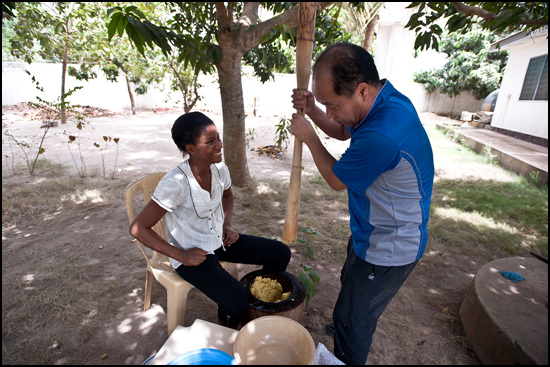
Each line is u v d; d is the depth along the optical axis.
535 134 8.13
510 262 2.48
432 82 14.77
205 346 1.55
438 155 7.20
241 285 1.83
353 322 1.59
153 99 13.37
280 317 1.52
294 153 2.02
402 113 1.33
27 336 1.97
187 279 1.82
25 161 5.31
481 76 13.60
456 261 3.05
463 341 2.11
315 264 2.88
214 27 3.76
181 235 1.83
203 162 1.76
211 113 12.84
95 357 1.87
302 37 1.71
